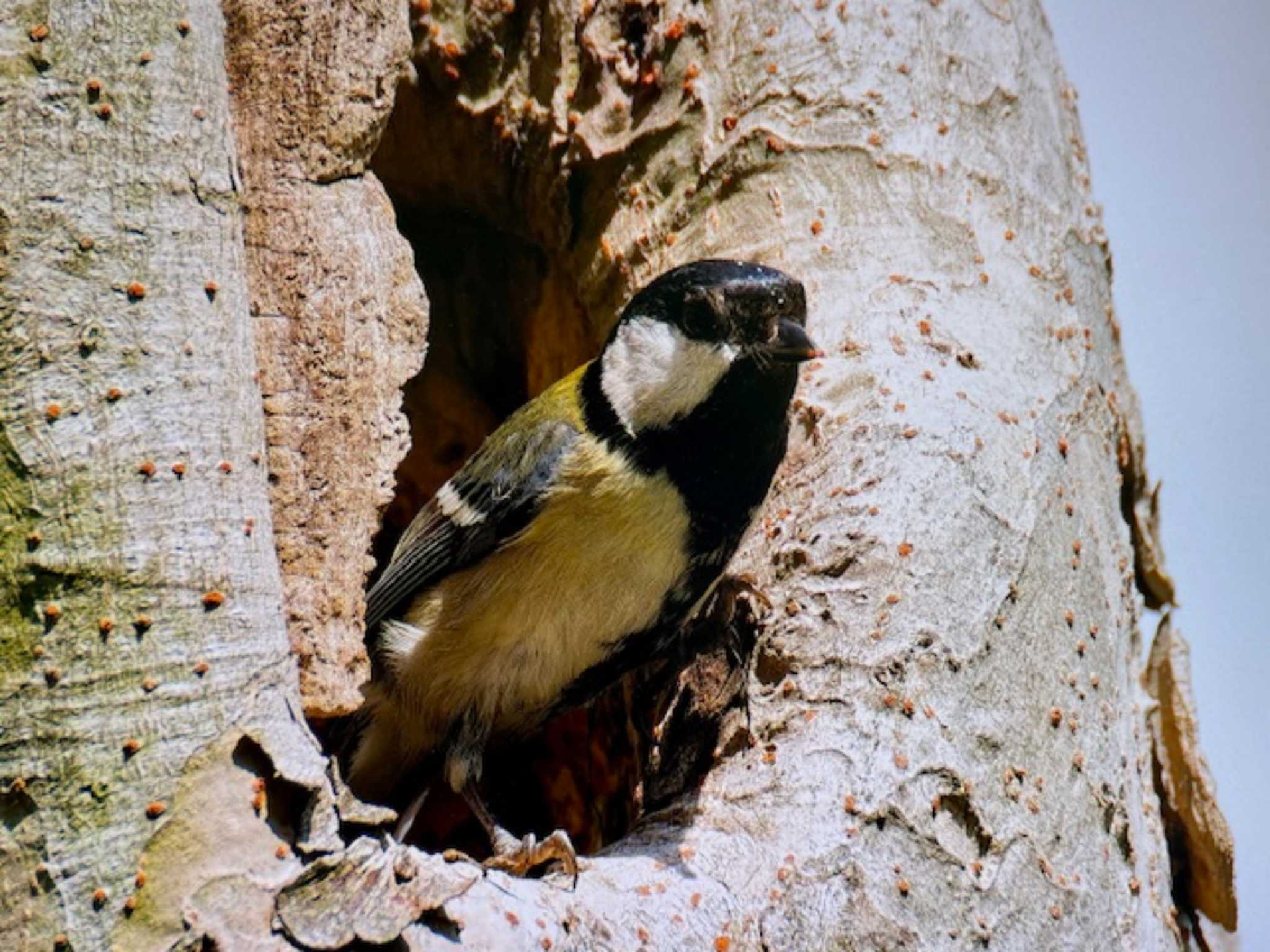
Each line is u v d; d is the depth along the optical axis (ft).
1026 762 22.26
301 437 21.35
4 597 16.44
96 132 17.93
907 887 20.25
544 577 24.11
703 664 24.32
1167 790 27.07
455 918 16.80
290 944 15.98
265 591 17.78
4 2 17.81
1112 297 29.60
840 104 27.81
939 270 26.71
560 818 31.91
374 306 22.13
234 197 19.17
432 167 30.73
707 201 28.14
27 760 16.08
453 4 28.89
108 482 16.94
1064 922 21.40
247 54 22.18
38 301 17.11
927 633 22.21
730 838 20.39
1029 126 28.84
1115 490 26.89
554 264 31.27
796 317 23.79
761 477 23.91
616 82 29.01
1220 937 27.07
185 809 16.38
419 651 25.22
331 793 17.12
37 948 15.70
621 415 23.89
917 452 24.00
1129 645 26.25
